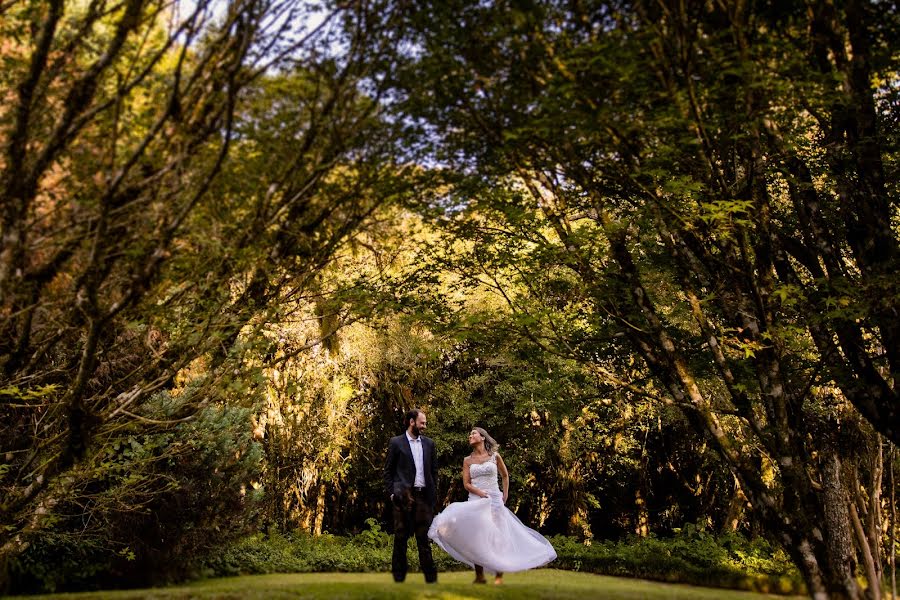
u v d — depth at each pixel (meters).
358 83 6.08
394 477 7.70
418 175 6.70
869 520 6.92
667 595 6.81
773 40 5.92
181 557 9.23
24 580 8.21
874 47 6.64
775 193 9.47
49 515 7.18
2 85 5.90
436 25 5.80
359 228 7.21
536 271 8.59
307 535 15.04
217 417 9.73
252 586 7.20
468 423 16.72
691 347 9.27
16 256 5.68
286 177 6.20
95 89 5.87
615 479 18.78
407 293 8.36
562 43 5.84
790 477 7.06
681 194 7.25
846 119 7.42
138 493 8.06
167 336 7.82
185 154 5.67
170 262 6.30
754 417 7.80
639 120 6.09
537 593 6.45
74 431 6.17
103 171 5.91
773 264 8.22
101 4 5.64
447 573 10.80
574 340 9.08
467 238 8.42
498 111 6.14
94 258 5.55
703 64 5.88
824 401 10.30
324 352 15.77
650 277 9.91
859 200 7.59
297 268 7.19
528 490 18.03
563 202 7.89
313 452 15.98
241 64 5.60
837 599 6.58
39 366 7.75
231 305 6.92
